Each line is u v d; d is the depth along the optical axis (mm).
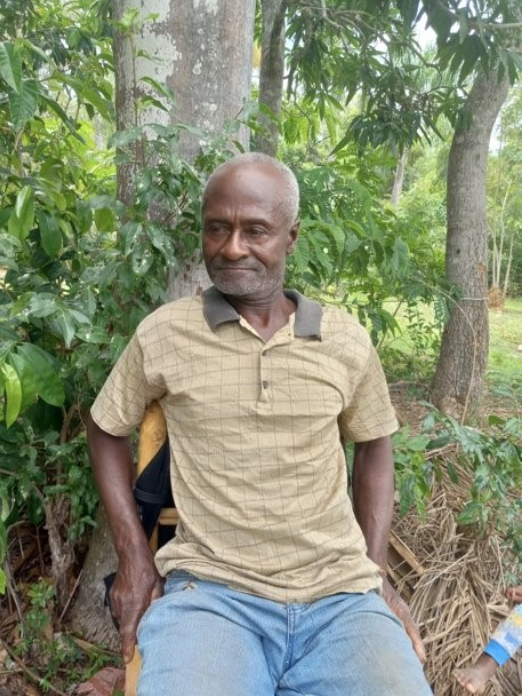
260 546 1340
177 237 1822
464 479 2568
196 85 1831
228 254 1345
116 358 1648
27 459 1898
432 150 16297
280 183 1373
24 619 2100
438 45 3465
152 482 1531
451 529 2332
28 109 1501
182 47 1807
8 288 1855
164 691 1130
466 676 1735
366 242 2473
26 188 1538
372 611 1337
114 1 1900
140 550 1449
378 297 3672
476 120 4434
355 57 4180
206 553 1353
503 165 12719
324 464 1390
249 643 1279
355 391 1500
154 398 1485
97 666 2016
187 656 1191
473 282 4645
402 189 17594
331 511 1392
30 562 2398
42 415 1908
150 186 1636
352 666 1238
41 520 2270
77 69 2115
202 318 1404
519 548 2217
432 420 2170
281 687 1331
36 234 1865
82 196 2385
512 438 2256
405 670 1206
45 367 1447
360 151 4086
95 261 1892
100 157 2520
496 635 1804
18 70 1420
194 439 1371
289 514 1340
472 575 2170
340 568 1374
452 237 4664
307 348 1390
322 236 2127
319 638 1319
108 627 2125
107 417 1475
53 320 1561
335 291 3570
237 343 1370
